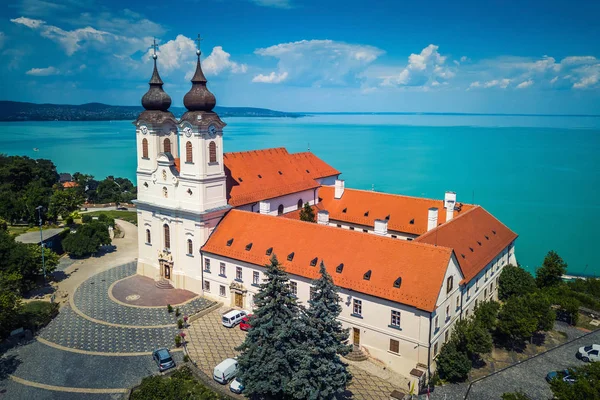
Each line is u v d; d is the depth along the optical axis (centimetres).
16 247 8012
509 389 5681
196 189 7719
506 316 6525
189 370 5838
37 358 6097
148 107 8294
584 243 14600
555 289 8094
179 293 8062
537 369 6134
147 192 8531
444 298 5862
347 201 9781
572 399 4431
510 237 8406
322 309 4900
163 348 6225
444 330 6041
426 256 5950
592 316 7756
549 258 8619
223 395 5372
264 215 7650
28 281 7925
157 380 5144
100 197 18800
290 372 4950
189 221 7856
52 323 7031
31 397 5322
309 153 11281
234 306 7519
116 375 5750
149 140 8269
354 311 6184
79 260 9912
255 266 7100
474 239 7481
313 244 6825
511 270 8025
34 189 13688
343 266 6350
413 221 8762
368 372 5900
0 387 5488
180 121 7656
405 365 5838
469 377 5894
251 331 5088
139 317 7225
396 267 6041
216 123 7700
